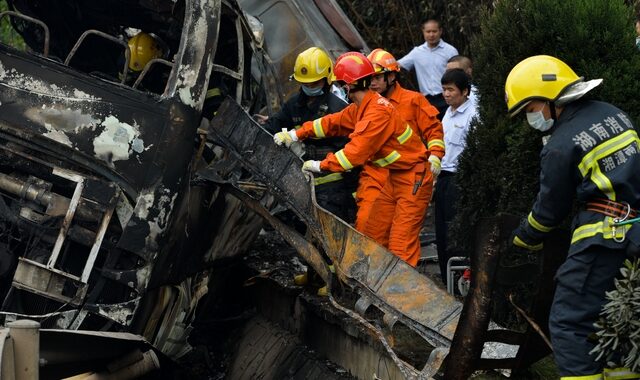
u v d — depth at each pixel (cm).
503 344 965
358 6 2347
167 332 1080
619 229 767
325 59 1171
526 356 887
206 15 1036
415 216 1124
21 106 993
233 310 1409
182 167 994
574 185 796
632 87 989
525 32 1048
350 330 1030
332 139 1168
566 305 793
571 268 788
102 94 991
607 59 1002
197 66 1016
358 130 1065
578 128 788
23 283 955
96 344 893
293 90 1752
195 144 1066
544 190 794
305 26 1794
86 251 988
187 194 1020
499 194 1078
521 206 1033
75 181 969
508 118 1062
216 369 1282
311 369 1109
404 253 1119
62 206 966
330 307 1109
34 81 998
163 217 980
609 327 759
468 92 1312
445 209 1295
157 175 981
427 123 1205
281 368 1163
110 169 982
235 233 1212
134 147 984
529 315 867
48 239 964
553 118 811
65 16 1362
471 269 838
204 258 1138
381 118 1070
